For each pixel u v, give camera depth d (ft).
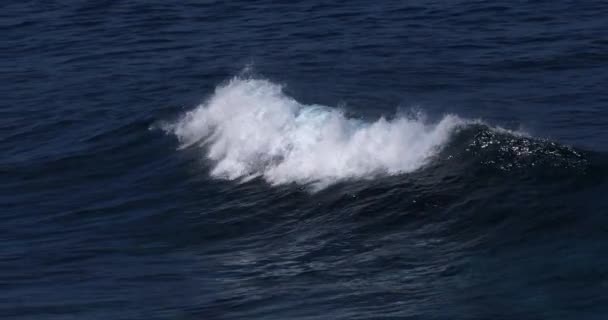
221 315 164.35
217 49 311.27
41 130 263.29
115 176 233.55
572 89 262.26
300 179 211.00
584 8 325.01
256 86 253.03
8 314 171.12
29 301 175.94
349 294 167.12
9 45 333.01
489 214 184.24
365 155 208.85
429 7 335.26
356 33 315.99
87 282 183.01
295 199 205.46
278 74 282.97
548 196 184.65
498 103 255.09
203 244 196.54
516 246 173.88
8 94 290.15
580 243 170.40
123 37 330.95
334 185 204.95
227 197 213.46
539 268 165.48
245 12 345.51
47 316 169.27
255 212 205.05
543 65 280.72
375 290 167.53
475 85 269.44
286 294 169.78
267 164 219.82
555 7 327.26
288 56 299.17
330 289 169.78
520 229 178.19
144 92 280.10
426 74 278.26
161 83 285.64
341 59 293.43
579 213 178.09
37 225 213.05
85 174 236.02
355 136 213.87
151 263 189.67
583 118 241.96
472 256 173.78
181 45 318.45
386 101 257.34
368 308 161.27
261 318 161.79
